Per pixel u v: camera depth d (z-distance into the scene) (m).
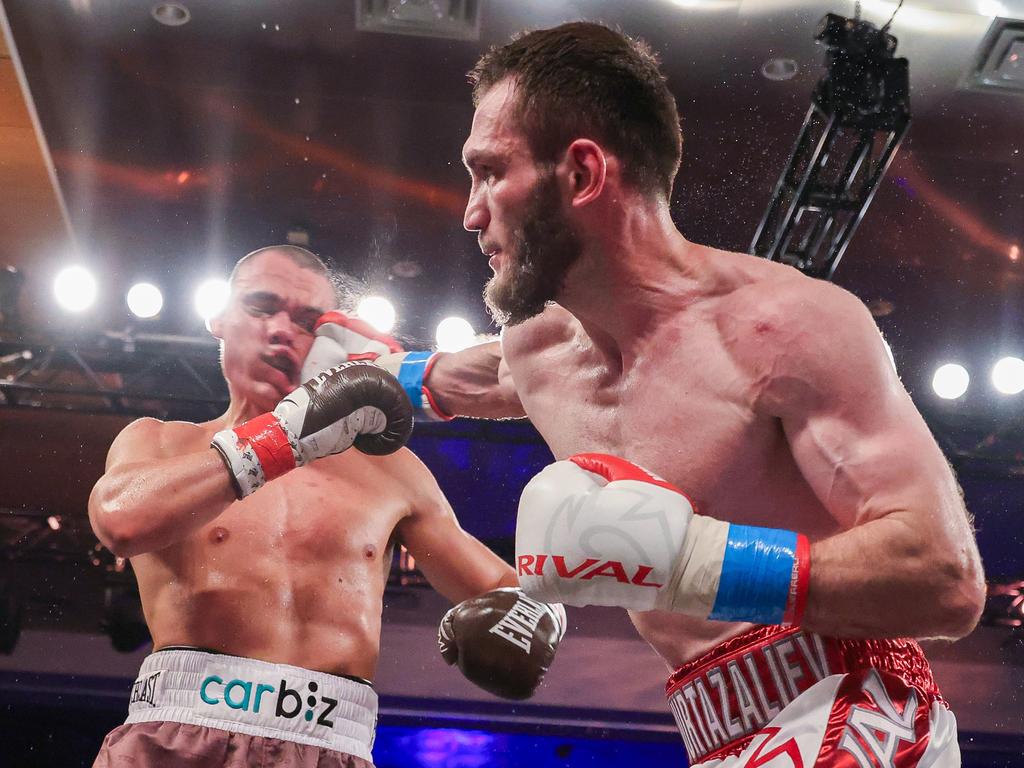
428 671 8.65
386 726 8.65
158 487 2.36
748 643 1.75
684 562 1.56
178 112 7.91
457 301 9.11
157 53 7.38
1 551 8.74
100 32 7.15
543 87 1.78
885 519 1.55
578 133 1.77
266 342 2.88
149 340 8.45
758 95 7.52
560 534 1.58
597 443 1.91
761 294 1.76
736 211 8.36
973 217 8.70
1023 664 8.91
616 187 1.79
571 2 6.83
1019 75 7.18
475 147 1.83
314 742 2.54
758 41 7.06
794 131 7.76
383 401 2.50
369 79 7.63
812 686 1.68
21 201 8.54
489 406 2.53
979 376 9.27
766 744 1.66
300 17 7.03
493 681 2.53
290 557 2.68
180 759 2.44
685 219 8.48
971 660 8.92
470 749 8.65
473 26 6.98
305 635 2.63
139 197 8.62
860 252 9.05
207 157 8.35
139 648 8.59
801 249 7.22
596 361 1.97
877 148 7.71
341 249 8.97
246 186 8.61
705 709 1.78
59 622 8.65
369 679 2.71
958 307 9.30
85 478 9.45
